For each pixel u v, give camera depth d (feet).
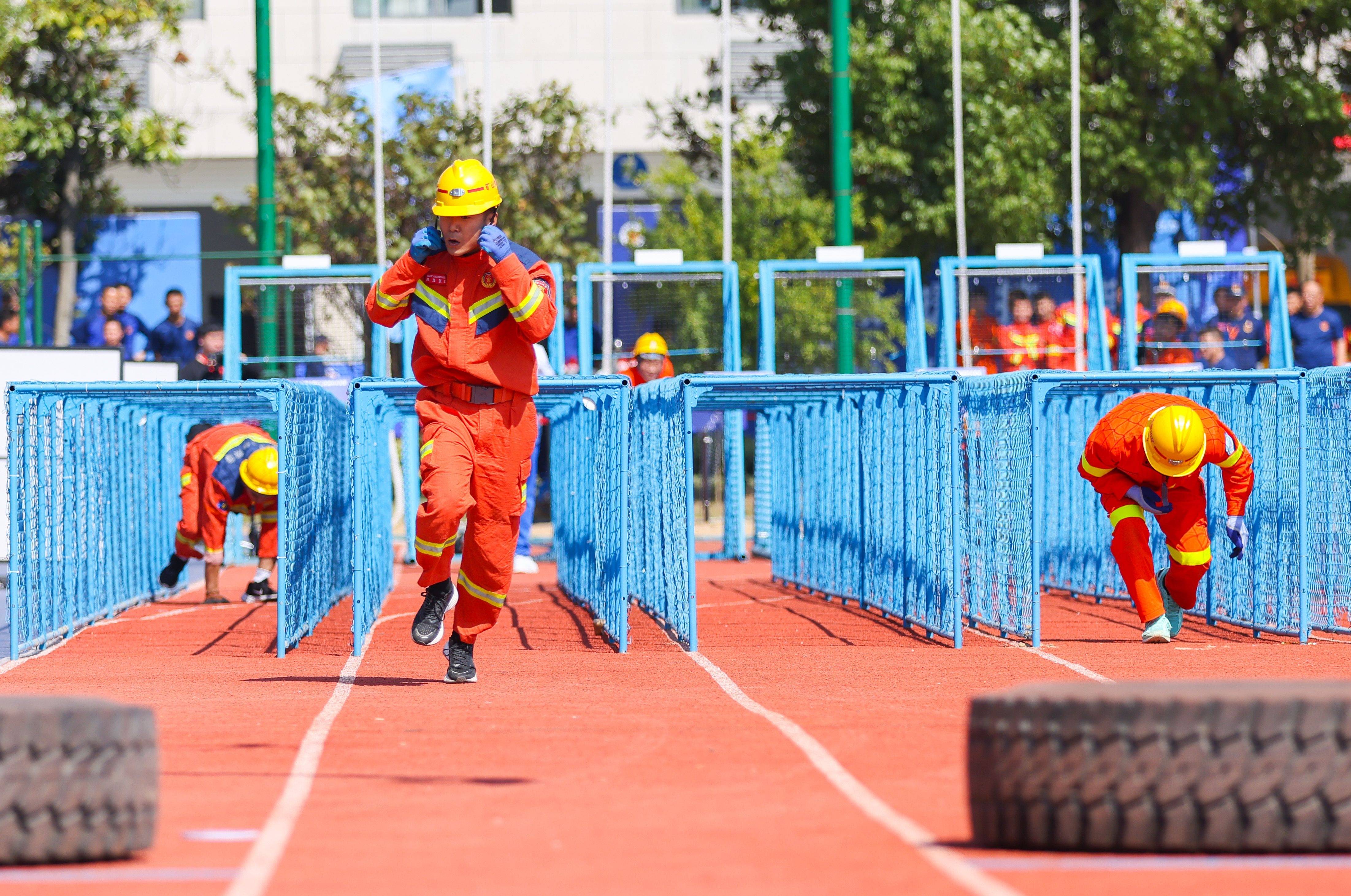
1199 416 59.47
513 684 49.70
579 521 78.13
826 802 31.14
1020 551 60.59
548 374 92.02
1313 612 63.98
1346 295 176.24
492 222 46.93
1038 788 26.50
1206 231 151.02
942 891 24.12
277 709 44.27
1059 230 141.79
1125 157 130.41
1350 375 61.46
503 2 171.63
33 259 111.55
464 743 38.22
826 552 81.41
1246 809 26.27
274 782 33.47
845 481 77.51
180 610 77.92
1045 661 55.36
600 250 159.53
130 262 149.79
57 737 26.03
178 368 99.86
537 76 171.73
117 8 144.46
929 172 138.82
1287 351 106.22
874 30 137.39
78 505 67.77
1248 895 23.88
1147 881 24.76
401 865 26.11
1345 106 139.03
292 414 60.64
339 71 153.38
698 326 109.19
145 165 156.76
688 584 59.00
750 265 145.59
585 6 171.32
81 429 68.44
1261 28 135.74
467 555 49.16
